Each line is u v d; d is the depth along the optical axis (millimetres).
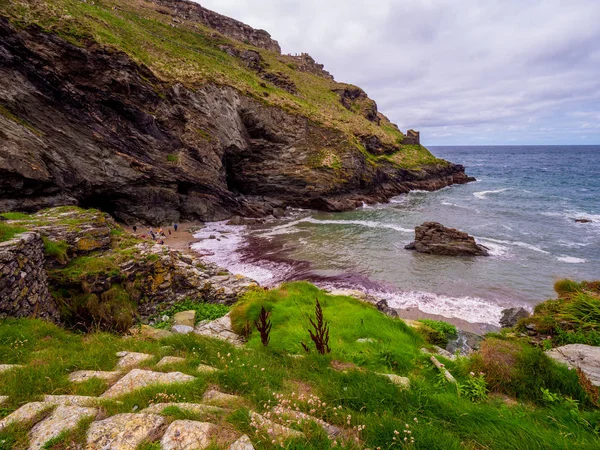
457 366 6715
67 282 11648
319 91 98250
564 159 185000
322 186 56375
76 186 33250
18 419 3871
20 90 30453
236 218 44719
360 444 3586
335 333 9219
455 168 91562
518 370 5895
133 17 74938
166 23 84875
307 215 51750
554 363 6156
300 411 4336
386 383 5207
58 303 11125
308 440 3531
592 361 6684
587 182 85250
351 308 11477
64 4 42531
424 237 33438
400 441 3551
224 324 11375
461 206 57531
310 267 28172
